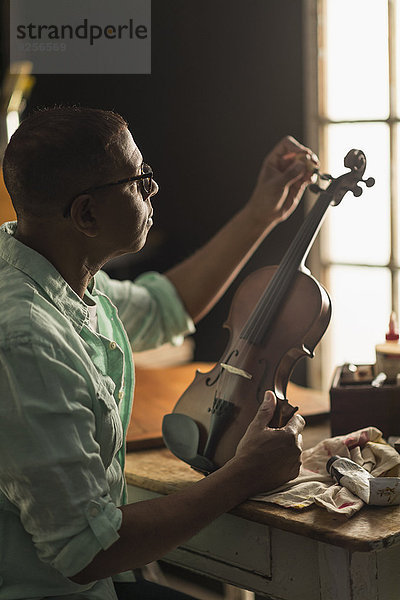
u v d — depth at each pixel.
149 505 1.10
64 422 1.06
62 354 1.09
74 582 1.08
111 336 1.36
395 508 1.19
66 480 1.05
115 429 1.17
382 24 2.45
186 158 2.79
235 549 1.28
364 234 2.60
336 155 2.61
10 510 1.14
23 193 1.14
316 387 2.73
